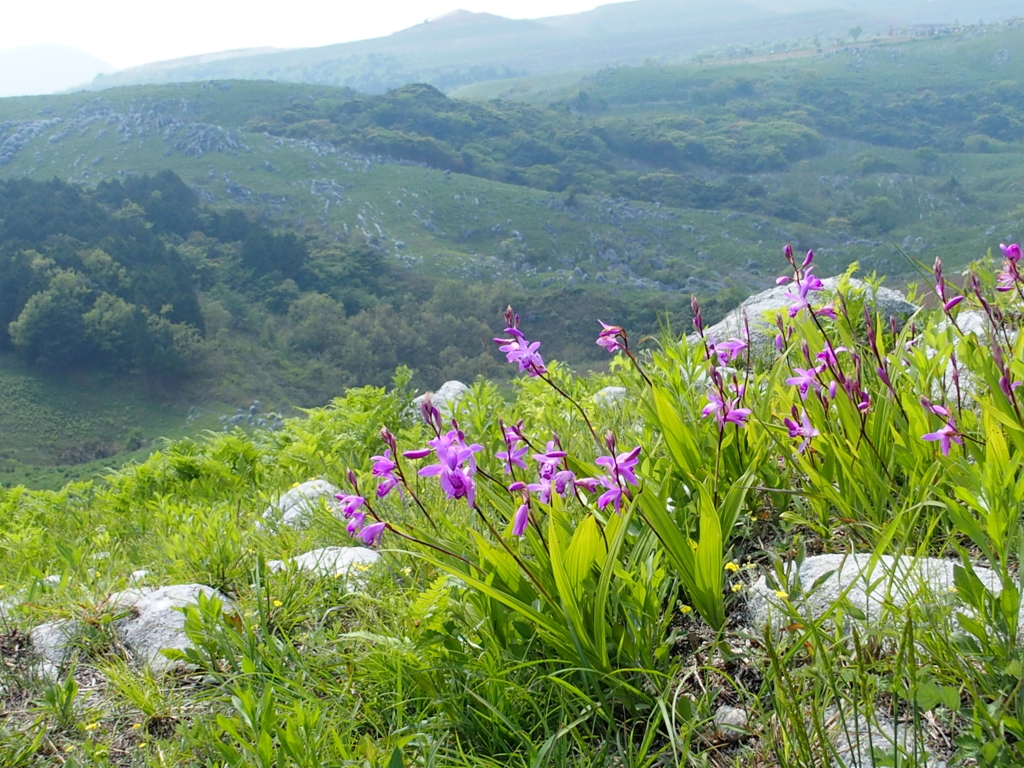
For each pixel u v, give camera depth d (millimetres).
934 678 2268
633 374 5477
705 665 2746
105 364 162875
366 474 5512
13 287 165875
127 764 2895
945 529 3033
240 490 7445
